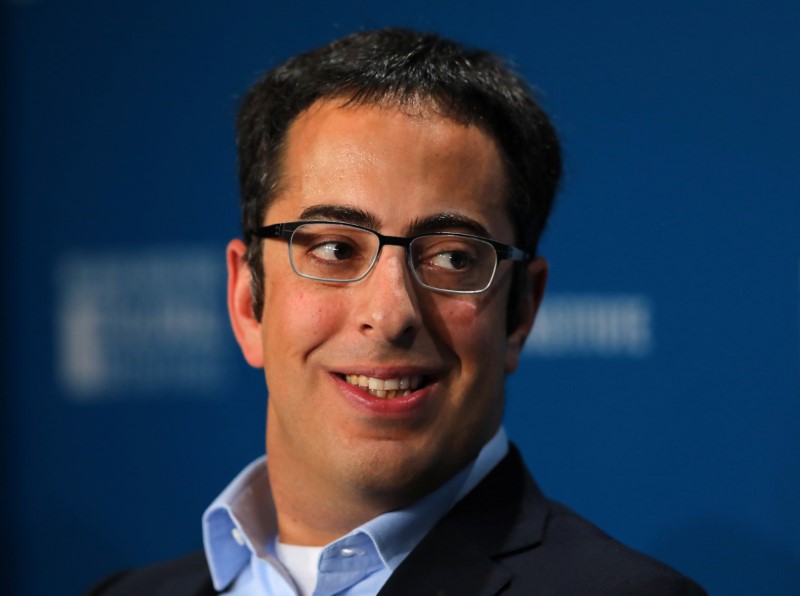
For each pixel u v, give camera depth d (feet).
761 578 12.10
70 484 14.92
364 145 8.04
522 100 9.05
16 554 15.05
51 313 14.87
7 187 14.90
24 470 15.01
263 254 8.77
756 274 12.16
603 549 8.20
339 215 7.95
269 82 9.25
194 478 14.51
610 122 12.82
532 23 13.17
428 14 13.58
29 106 14.90
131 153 14.69
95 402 14.79
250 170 9.27
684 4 12.56
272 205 8.68
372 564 8.41
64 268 14.84
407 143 8.03
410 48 8.76
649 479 12.63
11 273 14.92
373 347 7.84
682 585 7.90
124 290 14.70
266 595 9.20
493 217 8.32
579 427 12.94
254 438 14.32
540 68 13.12
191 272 14.51
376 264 7.89
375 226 7.91
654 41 12.68
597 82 12.88
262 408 14.30
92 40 14.80
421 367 7.97
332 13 13.98
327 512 8.64
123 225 14.71
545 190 9.39
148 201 14.65
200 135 14.47
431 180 8.00
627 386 12.74
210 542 9.66
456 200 8.05
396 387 8.02
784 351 12.03
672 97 12.57
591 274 12.85
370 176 7.95
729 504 12.25
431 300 8.00
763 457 12.10
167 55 14.60
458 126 8.22
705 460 12.37
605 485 12.80
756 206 12.19
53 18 14.85
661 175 12.60
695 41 12.51
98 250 14.78
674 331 12.53
